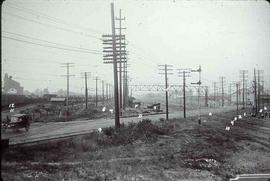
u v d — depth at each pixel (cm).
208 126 3462
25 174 1217
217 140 2711
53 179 1218
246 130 3694
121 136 2275
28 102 5153
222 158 2108
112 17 2506
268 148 2741
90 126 2862
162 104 9088
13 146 1554
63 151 1745
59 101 5922
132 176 1422
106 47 2497
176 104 9475
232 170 1797
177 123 3328
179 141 2444
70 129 2581
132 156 1872
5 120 2641
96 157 1744
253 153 2441
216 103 11025
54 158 1592
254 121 4747
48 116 3988
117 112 2495
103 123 3212
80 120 3753
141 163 1705
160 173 1520
